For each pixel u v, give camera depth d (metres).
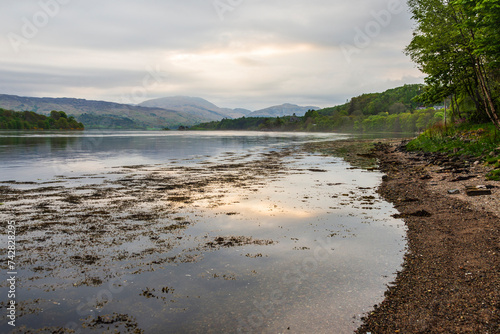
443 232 9.07
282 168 26.09
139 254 7.77
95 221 10.62
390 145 55.34
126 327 4.86
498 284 5.87
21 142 66.00
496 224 9.34
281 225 10.23
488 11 20.36
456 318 4.94
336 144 65.38
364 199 14.04
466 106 41.81
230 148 53.94
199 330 4.78
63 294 5.86
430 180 17.72
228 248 8.19
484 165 19.12
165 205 13.04
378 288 6.01
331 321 4.97
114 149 49.56
